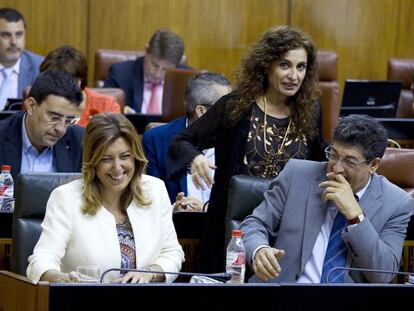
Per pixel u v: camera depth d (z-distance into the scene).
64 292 6.18
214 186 9.28
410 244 9.49
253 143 9.18
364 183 8.15
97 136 7.84
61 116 9.89
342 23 20.98
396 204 8.16
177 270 8.15
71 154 10.23
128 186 8.09
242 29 20.56
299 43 9.12
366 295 6.53
